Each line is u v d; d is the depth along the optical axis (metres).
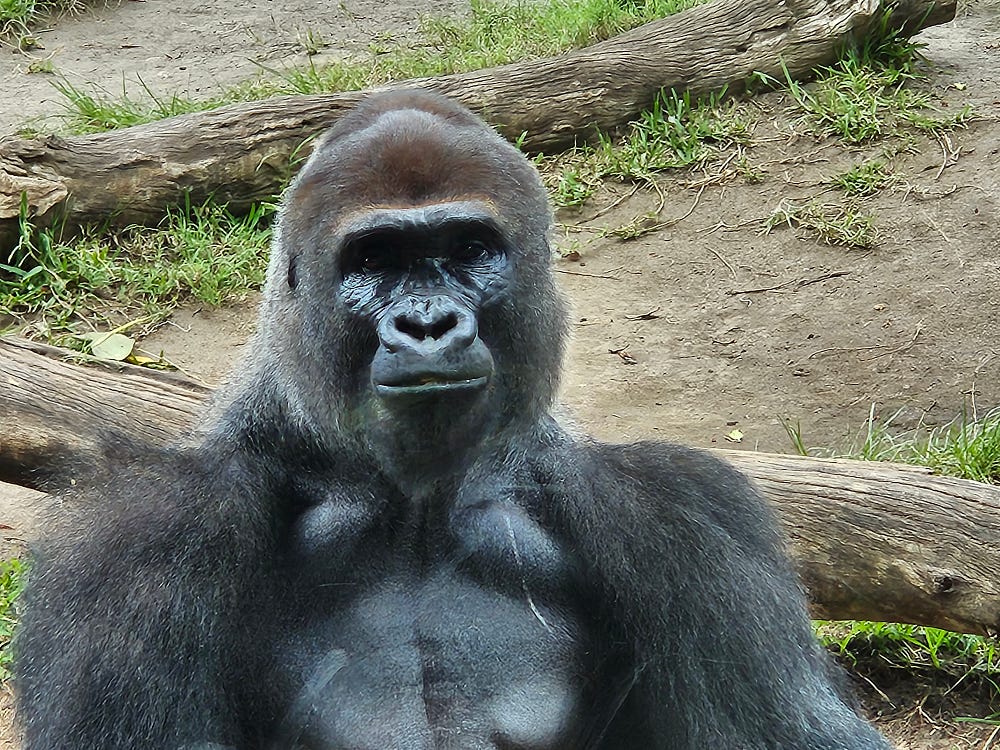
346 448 7.35
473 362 6.68
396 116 7.32
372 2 29.95
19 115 23.42
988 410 15.66
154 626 6.78
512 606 7.42
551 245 7.69
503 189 7.19
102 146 18.95
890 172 20.34
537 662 7.31
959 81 22.70
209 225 19.12
